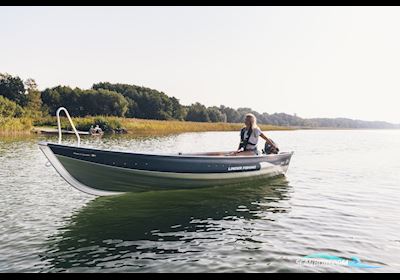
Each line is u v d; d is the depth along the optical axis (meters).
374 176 11.46
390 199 8.06
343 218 6.48
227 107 134.25
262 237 5.44
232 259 4.62
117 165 7.63
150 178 8.02
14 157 15.16
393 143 30.56
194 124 62.38
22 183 9.63
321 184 9.91
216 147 22.45
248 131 9.77
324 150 22.22
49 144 7.14
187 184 8.52
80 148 7.31
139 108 98.50
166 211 6.90
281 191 8.88
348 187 9.49
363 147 25.16
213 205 7.40
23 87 78.44
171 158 7.98
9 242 5.20
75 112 81.62
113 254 4.78
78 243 5.17
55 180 10.07
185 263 4.50
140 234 5.56
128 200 7.82
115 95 84.00
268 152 10.72
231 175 9.14
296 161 15.91
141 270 4.31
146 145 23.11
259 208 7.18
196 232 5.67
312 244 5.15
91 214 6.67
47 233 5.59
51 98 80.38
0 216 6.52
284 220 6.36
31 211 6.87
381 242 5.25
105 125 45.56
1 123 36.97
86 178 7.69
